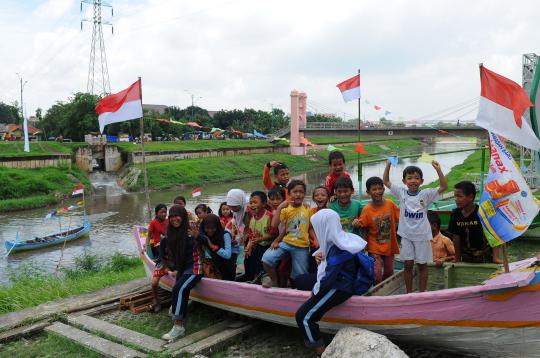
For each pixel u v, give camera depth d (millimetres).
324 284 4500
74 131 50906
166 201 32875
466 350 4445
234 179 45500
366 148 69438
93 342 5523
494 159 4449
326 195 5633
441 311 4301
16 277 13484
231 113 76438
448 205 11766
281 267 5625
